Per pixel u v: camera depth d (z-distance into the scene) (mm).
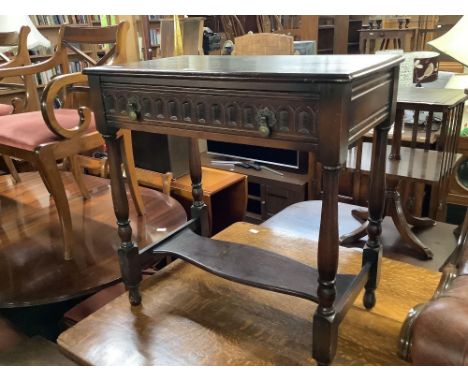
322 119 767
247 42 2445
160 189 2322
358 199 2141
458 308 698
